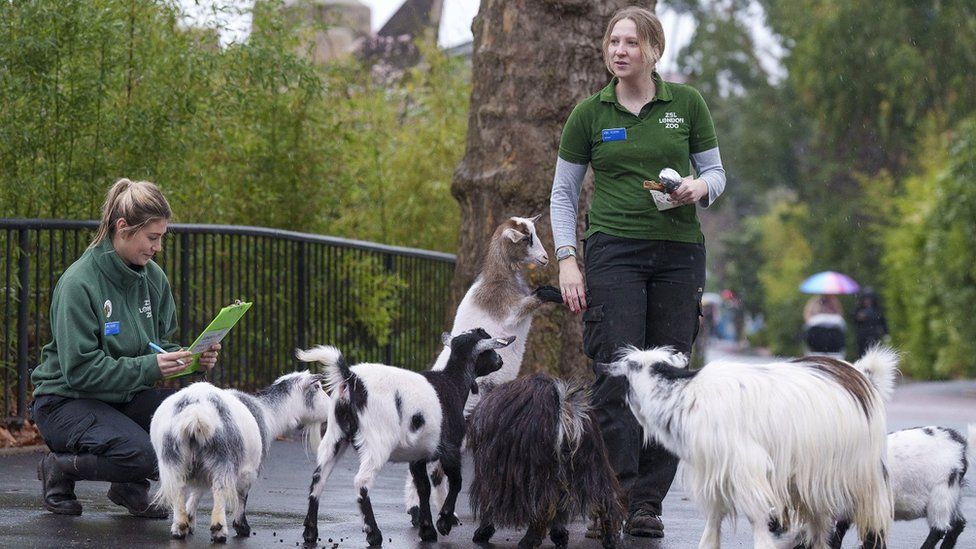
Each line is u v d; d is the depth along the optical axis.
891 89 28.66
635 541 5.72
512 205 9.08
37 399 5.85
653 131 5.81
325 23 12.45
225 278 10.09
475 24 9.37
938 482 5.63
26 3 8.18
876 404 4.88
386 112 14.12
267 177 11.26
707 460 4.68
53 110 8.80
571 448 5.21
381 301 11.47
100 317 5.77
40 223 7.96
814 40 30.06
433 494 6.45
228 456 5.23
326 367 5.38
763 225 56.62
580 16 9.04
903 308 28.19
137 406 5.98
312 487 5.37
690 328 5.91
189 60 9.55
